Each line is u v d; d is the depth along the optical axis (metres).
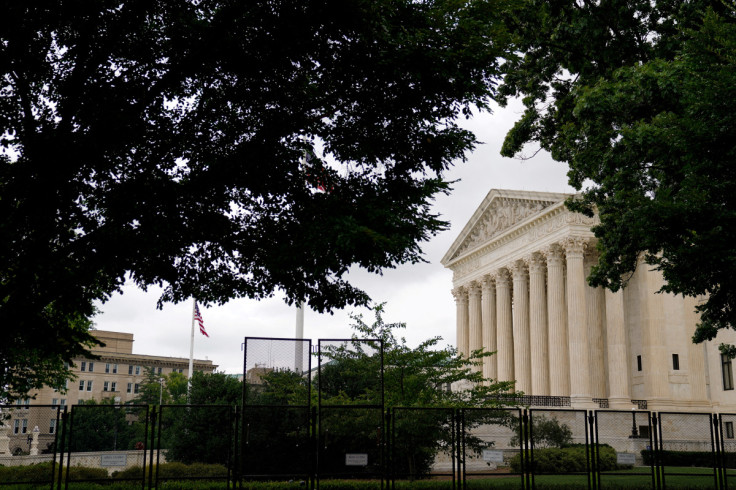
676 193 20.36
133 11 13.96
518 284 74.06
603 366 65.19
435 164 16.47
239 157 14.33
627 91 23.03
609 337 63.22
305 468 18.09
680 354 62.00
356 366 22.89
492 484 20.39
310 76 16.11
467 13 14.91
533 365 68.88
